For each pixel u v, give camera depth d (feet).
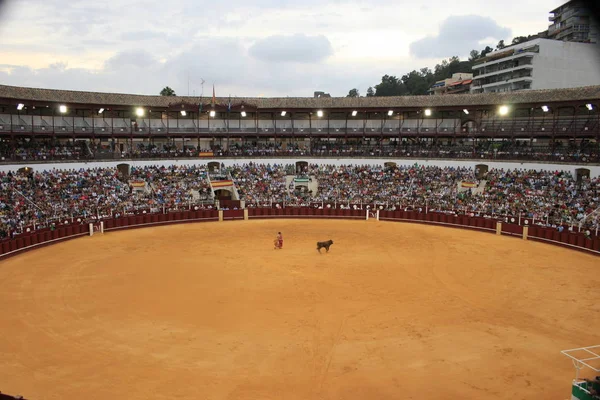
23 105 183.11
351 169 220.23
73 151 197.98
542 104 192.65
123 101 216.13
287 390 54.24
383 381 56.34
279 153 229.45
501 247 133.28
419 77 523.70
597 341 68.33
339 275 101.09
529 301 85.30
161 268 106.93
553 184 172.96
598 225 133.49
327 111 234.79
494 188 184.14
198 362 60.80
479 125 231.71
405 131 239.50
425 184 199.72
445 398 52.90
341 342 66.90
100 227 156.56
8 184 156.56
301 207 191.93
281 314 77.61
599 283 97.14
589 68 279.08
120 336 68.85
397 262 113.29
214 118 250.78
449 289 91.76
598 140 182.80
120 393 53.31
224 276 100.01
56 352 63.72
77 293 88.79
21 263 113.70
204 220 182.91
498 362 61.52
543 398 53.16
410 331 71.05
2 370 58.59
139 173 199.52
